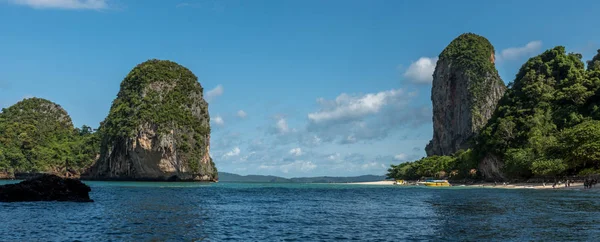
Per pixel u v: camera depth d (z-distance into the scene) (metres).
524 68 141.75
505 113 124.00
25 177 166.75
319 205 48.09
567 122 101.69
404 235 25.80
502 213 36.03
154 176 145.25
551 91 119.56
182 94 162.50
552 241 22.97
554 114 108.06
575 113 101.75
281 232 27.34
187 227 28.97
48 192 44.16
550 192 66.12
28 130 184.12
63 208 38.41
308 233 26.91
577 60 134.25
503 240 23.50
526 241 23.08
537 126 105.00
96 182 136.62
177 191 77.88
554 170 83.75
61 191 44.88
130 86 162.38
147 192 72.12
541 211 37.03
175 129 146.50
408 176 183.50
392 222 31.78
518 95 128.50
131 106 153.25
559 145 88.62
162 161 141.62
